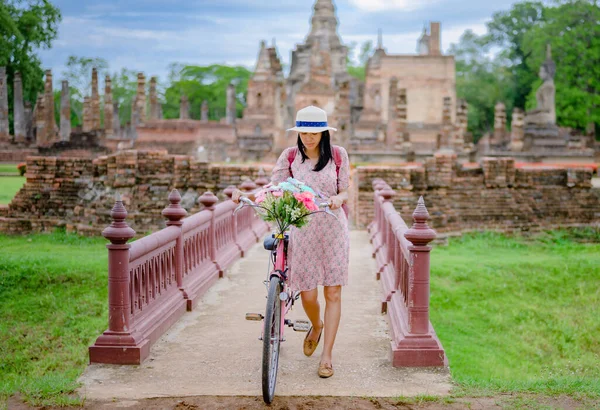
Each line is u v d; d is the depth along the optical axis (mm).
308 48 71500
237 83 104062
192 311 8289
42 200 20484
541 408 5145
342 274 5875
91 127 54531
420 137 59406
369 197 19000
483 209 20906
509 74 79625
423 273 6180
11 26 37812
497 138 51469
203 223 9656
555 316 13094
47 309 11773
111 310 6320
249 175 19109
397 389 5680
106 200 19422
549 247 20078
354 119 64500
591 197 22531
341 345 6980
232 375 6059
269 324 5188
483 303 13562
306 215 5613
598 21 64188
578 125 64000
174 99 101125
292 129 5801
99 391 5629
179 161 19312
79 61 88312
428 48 69125
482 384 5871
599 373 10180
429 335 6211
